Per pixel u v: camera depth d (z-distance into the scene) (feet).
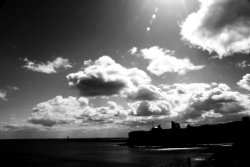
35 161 287.28
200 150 362.33
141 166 217.77
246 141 120.78
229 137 497.46
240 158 91.71
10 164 256.52
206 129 548.31
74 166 234.38
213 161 94.63
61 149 569.23
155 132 621.31
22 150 537.65
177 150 405.39
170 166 122.11
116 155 365.20
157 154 346.13
